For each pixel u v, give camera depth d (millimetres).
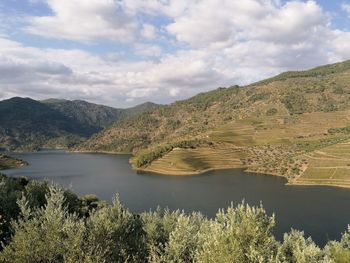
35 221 23672
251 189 187125
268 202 153750
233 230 22969
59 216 24375
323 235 106125
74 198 44688
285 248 27500
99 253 22656
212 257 22297
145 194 172000
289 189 187625
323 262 26906
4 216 28906
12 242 22500
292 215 130500
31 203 33281
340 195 169125
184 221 27219
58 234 22953
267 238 22672
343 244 37344
